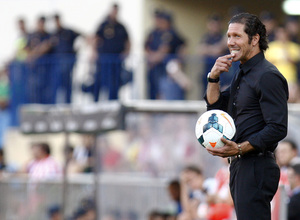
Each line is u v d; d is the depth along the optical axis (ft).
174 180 129.08
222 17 186.91
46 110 132.16
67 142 131.75
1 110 182.39
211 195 121.08
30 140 178.81
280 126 65.05
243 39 66.69
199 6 190.90
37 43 176.45
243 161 67.41
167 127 150.92
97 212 129.59
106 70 167.12
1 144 180.86
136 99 164.55
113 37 168.25
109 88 166.71
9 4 206.90
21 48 181.78
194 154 146.30
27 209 134.51
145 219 130.31
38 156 149.38
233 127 66.95
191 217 124.98
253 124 66.80
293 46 162.91
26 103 176.86
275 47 161.58
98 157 148.66
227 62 68.08
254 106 66.85
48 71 173.99
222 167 134.72
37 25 178.50
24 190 135.03
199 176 126.72
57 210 131.44
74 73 171.32
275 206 95.81
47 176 142.10
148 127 151.94
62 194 131.44
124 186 131.75
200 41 175.83
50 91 173.68
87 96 169.07
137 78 165.07
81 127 128.36
